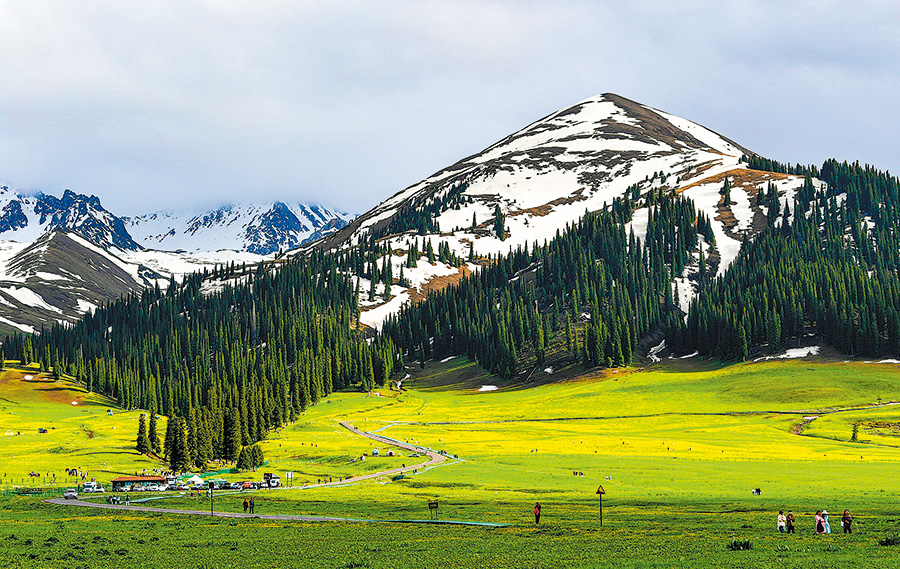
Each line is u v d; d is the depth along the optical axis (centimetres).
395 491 10644
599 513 7738
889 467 11975
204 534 6800
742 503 8056
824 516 5900
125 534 6831
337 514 8288
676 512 7619
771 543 5397
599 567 4684
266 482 11844
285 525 7388
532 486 10581
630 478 11131
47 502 9944
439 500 9431
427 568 4881
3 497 10650
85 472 13525
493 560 5112
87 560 5447
